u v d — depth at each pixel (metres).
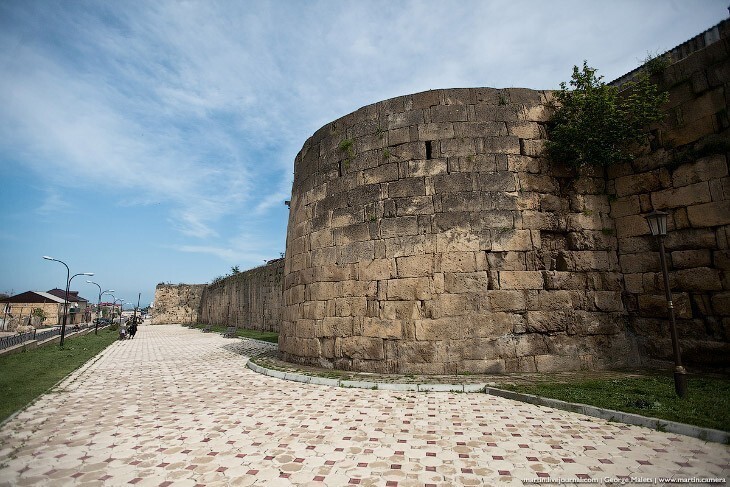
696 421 5.73
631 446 5.29
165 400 8.55
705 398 6.77
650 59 10.66
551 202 11.02
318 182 13.25
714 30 10.65
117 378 11.66
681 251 9.73
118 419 7.07
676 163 9.89
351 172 12.30
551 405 7.30
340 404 7.88
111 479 4.57
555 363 10.16
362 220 11.75
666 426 5.80
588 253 10.85
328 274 12.19
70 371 12.96
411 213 11.12
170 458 5.21
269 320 32.56
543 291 10.47
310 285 12.70
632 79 11.32
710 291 9.18
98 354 18.92
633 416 6.18
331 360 11.59
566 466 4.75
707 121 9.38
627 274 10.77
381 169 11.75
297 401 8.22
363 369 10.90
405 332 10.57
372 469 4.80
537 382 8.84
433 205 11.00
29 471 4.79
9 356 17.14
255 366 12.62
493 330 10.20
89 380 11.32
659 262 10.16
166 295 69.38
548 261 10.70
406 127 11.71
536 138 11.34
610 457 4.96
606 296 10.70
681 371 6.95
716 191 9.16
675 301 9.79
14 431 6.39
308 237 13.19
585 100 10.64
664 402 6.70
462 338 10.22
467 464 4.89
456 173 11.07
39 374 12.25
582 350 10.33
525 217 10.80
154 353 19.56
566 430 6.02
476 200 10.84
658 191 10.25
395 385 9.03
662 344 10.01
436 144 11.36
